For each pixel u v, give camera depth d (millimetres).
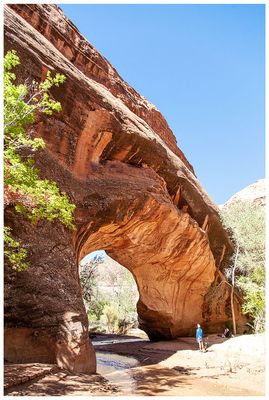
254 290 18641
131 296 34875
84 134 13461
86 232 13422
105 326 33031
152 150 17141
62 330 9242
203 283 22625
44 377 7664
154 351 16406
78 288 10711
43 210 8562
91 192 13367
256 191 41469
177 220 17828
